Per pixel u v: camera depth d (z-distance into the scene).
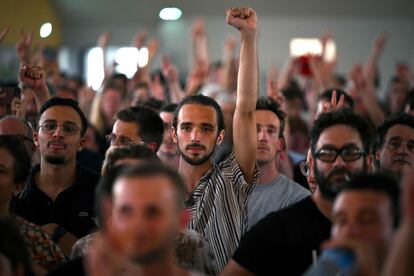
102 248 3.38
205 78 11.64
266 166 6.06
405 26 19.88
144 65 10.99
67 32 19.62
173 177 3.43
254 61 5.48
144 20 19.83
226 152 6.22
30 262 4.22
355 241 3.47
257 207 5.93
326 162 4.41
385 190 3.63
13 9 16.77
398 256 3.25
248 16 5.52
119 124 6.02
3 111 6.88
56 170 5.65
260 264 4.30
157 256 3.35
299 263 4.28
